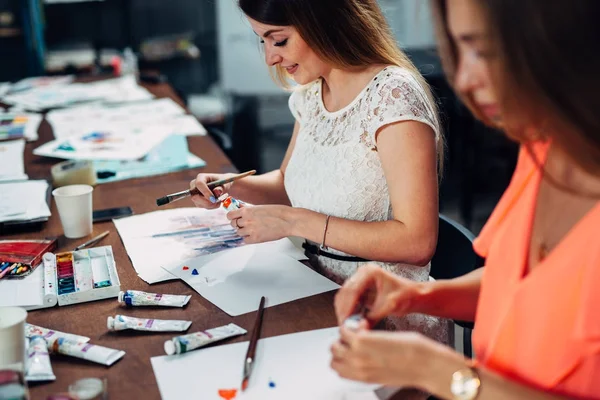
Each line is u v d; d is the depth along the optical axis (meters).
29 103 3.24
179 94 4.11
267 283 1.39
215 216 1.78
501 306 0.98
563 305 0.88
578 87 0.74
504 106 0.81
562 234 0.94
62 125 2.83
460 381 0.87
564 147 0.79
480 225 3.89
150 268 1.47
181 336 1.15
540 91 0.76
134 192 2.01
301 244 1.63
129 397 1.03
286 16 1.49
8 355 1.05
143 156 2.38
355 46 1.53
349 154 1.56
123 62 4.22
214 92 5.00
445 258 1.70
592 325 0.85
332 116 1.61
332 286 1.37
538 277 0.91
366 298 1.14
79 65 4.52
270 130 5.50
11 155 2.40
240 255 1.53
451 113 4.04
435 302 1.13
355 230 1.46
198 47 5.27
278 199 1.91
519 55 0.75
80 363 1.13
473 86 0.88
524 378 0.94
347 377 0.93
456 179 4.43
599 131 0.75
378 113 1.49
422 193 1.43
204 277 1.42
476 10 0.79
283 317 1.25
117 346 1.17
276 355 1.12
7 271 1.43
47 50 4.62
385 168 1.49
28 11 4.52
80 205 1.63
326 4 1.48
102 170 2.21
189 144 2.54
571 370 0.89
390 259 1.45
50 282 1.37
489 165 4.23
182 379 1.06
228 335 1.17
